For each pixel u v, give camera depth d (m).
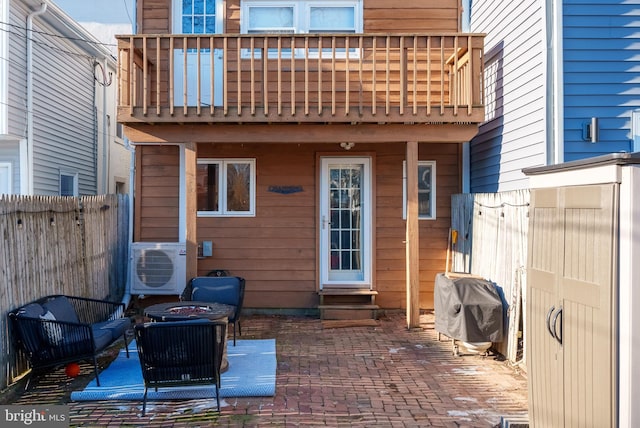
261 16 7.89
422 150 8.06
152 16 7.85
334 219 8.08
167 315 4.61
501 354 5.62
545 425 3.30
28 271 4.89
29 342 4.50
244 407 4.14
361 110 6.39
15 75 8.55
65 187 10.63
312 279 7.93
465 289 5.64
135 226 7.94
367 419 3.92
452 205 7.95
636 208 2.52
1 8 8.16
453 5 7.94
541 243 3.37
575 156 5.65
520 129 6.30
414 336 6.52
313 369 5.16
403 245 7.96
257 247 7.94
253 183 7.96
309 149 7.96
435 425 3.82
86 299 5.72
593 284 2.73
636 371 2.51
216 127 6.62
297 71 7.75
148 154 7.96
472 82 6.47
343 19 7.90
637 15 5.71
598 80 5.68
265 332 6.73
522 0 6.22
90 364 5.28
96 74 12.11
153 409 4.10
